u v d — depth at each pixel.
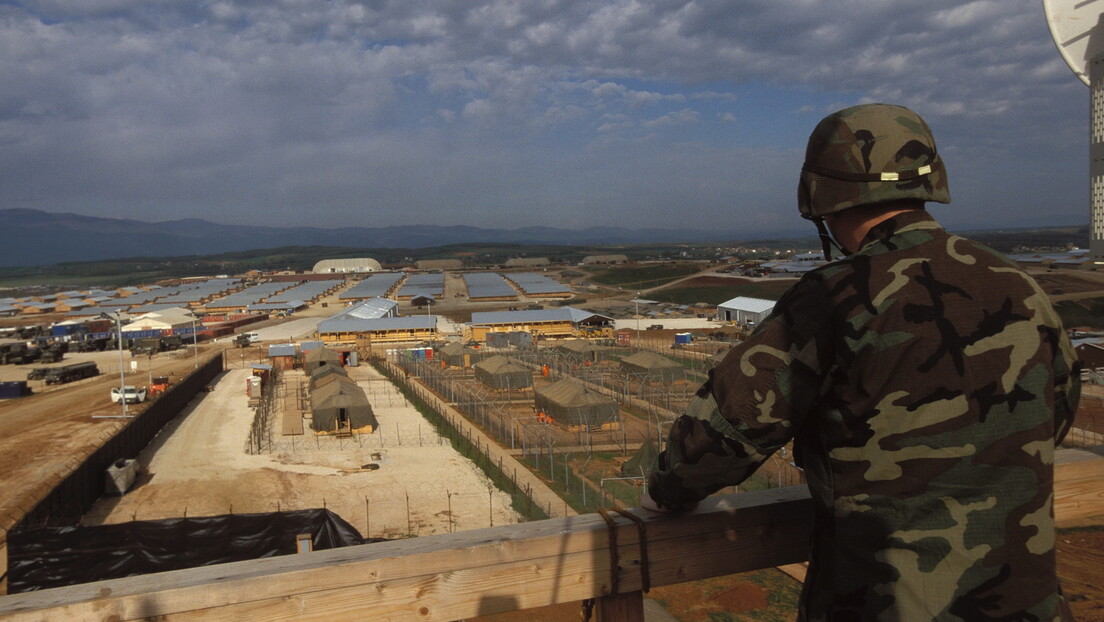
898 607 1.73
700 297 114.19
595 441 30.06
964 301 1.75
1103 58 6.02
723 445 1.92
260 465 27.30
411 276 182.38
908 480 1.73
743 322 77.19
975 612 1.68
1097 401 29.52
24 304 128.12
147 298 131.88
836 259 2.03
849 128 2.01
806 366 1.84
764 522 2.54
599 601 2.50
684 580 2.47
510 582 2.35
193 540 14.11
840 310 1.81
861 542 1.81
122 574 13.77
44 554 13.54
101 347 72.00
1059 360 1.84
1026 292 1.80
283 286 153.50
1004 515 1.69
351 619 2.24
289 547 14.38
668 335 71.25
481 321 73.38
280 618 2.19
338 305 120.81
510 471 25.23
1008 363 1.71
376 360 61.75
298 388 48.12
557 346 61.84
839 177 1.98
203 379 47.31
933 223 1.94
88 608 2.05
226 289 151.38
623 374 47.16
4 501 22.97
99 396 44.12
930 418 1.71
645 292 126.25
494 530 2.45
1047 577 1.72
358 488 23.98
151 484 24.92
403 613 2.28
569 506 20.89
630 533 2.42
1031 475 1.69
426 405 39.16
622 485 22.88
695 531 2.47
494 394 42.66
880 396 1.75
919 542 1.71
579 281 164.00
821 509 1.96
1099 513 3.07
